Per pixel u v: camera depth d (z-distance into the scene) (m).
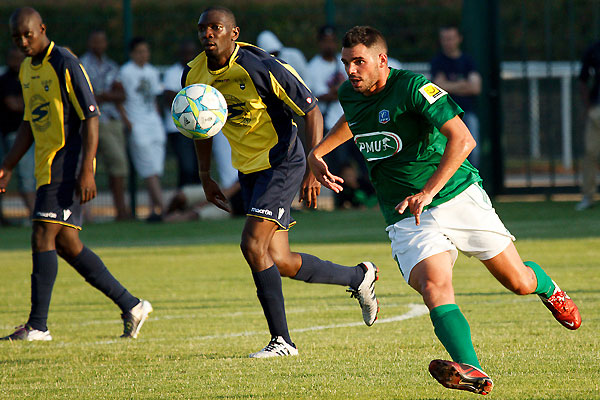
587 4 58.44
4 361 17.83
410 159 15.39
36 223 20.66
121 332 21.34
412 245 15.05
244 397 14.07
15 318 23.83
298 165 18.92
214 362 17.22
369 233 42.34
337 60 50.53
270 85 18.33
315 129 18.61
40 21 20.55
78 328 22.02
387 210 15.91
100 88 48.78
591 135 48.25
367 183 53.00
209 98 18.66
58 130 20.48
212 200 20.33
